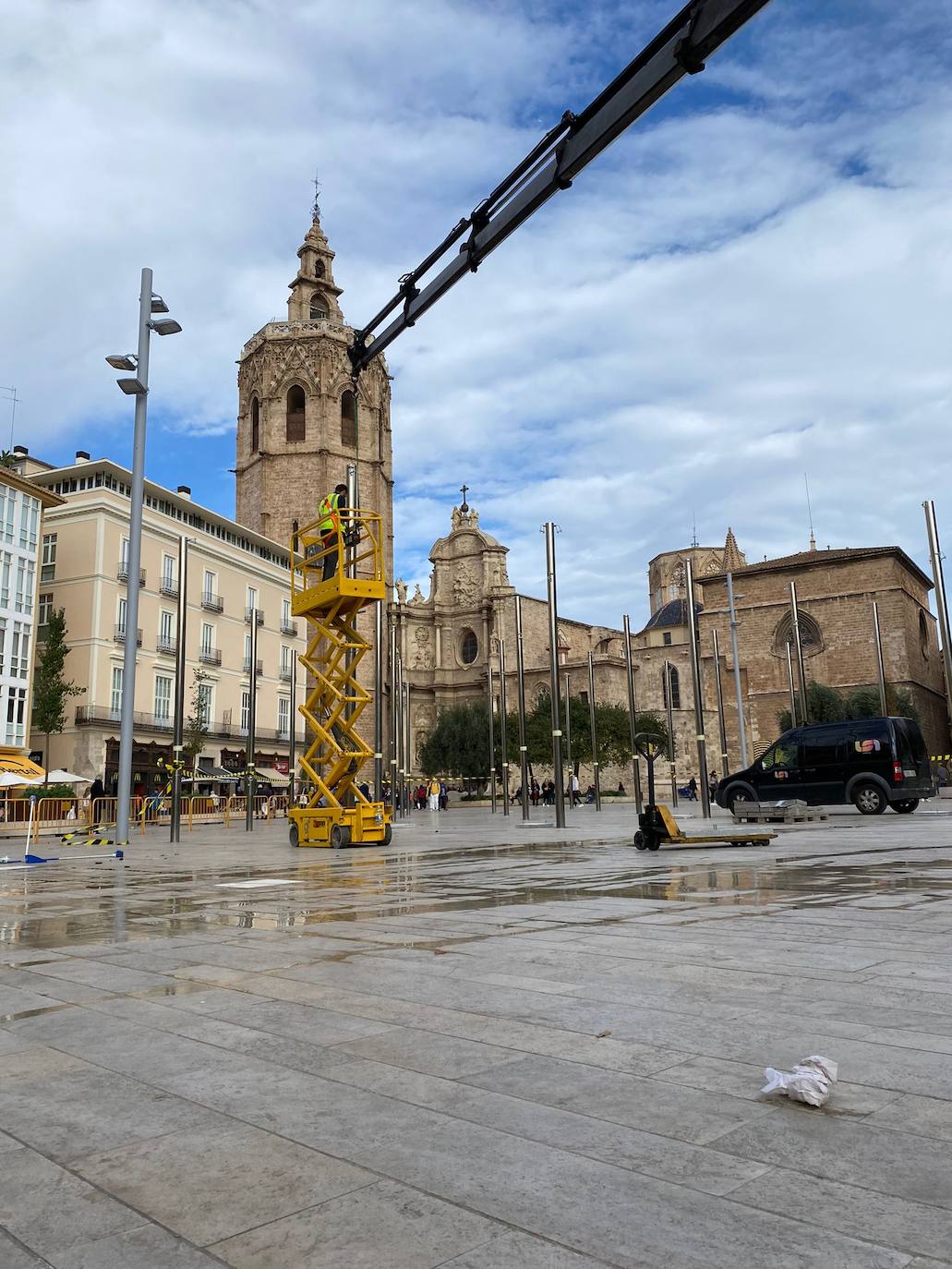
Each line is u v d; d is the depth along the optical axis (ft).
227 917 32.68
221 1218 9.58
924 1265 8.27
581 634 341.62
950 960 21.67
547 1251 8.70
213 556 219.00
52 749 181.06
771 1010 17.26
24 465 203.62
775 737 262.67
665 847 62.90
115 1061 15.14
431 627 337.31
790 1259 8.43
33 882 50.19
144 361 82.64
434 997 18.99
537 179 50.72
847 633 257.55
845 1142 11.05
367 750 79.46
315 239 343.46
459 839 84.38
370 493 306.76
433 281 62.08
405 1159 10.89
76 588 186.50
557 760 98.58
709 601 280.31
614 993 19.01
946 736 288.30
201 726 194.80
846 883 37.29
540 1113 12.23
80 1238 9.26
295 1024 17.19
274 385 303.27
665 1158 10.70
